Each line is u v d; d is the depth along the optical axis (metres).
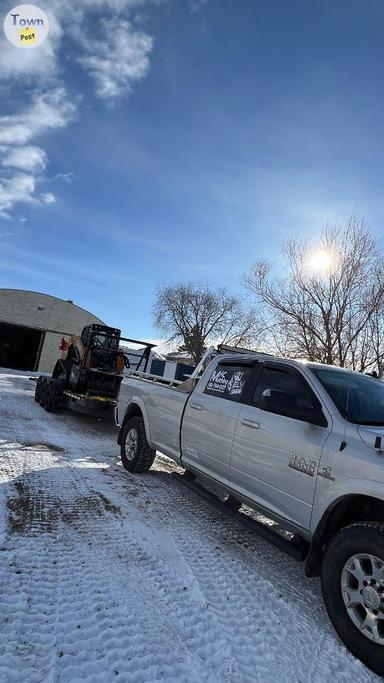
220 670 2.57
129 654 2.59
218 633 2.92
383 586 2.73
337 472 3.19
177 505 5.30
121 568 3.58
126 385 7.10
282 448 3.73
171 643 2.74
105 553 3.80
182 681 2.44
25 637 2.60
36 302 34.72
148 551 3.96
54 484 5.43
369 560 2.87
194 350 49.41
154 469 6.86
